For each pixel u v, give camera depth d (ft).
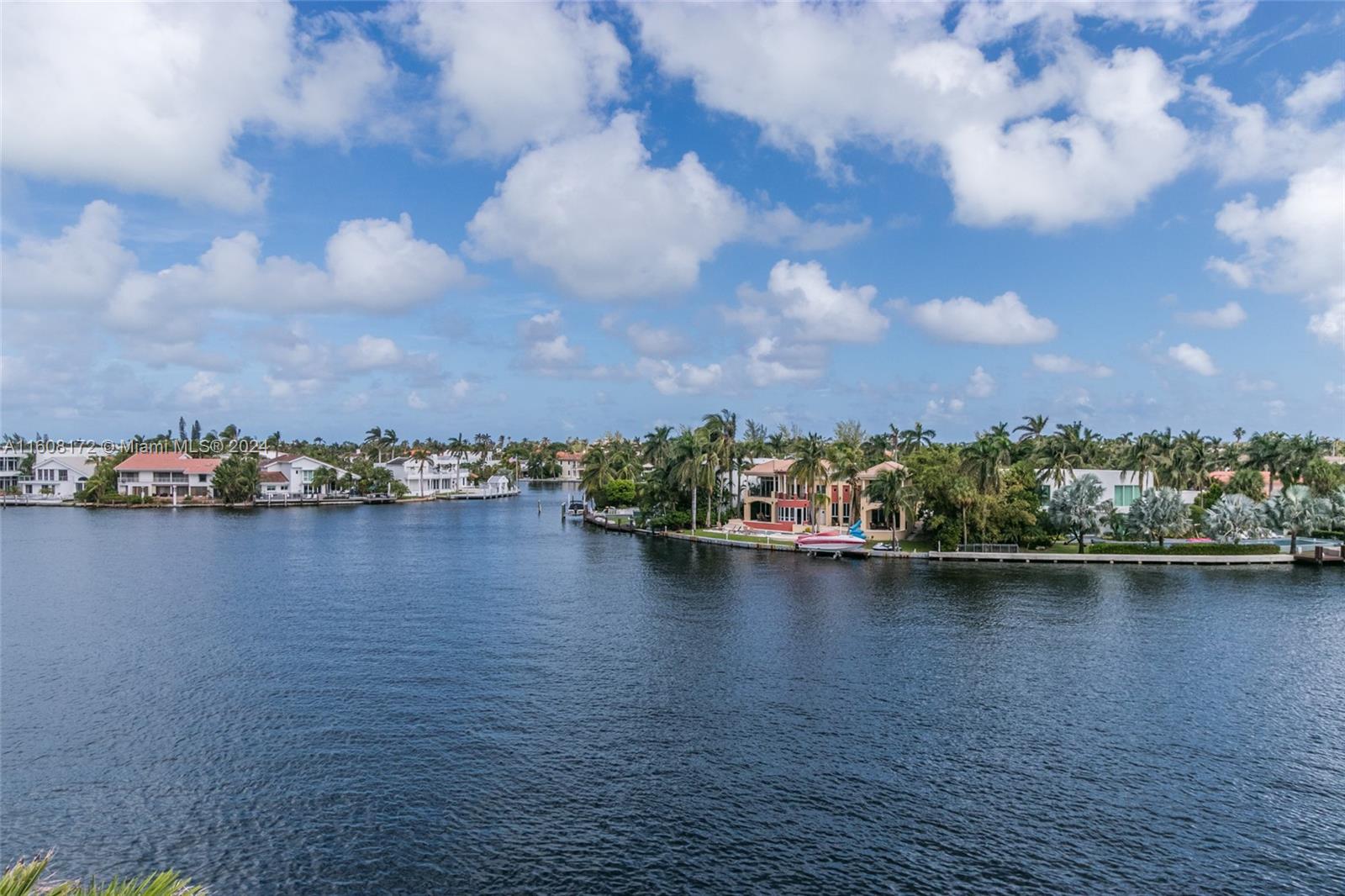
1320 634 202.80
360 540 428.56
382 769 120.78
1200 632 204.23
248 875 93.56
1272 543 358.23
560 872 94.07
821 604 240.94
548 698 151.94
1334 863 96.73
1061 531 345.10
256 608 237.45
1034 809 109.50
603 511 577.02
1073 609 233.76
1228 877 93.97
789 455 551.18
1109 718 142.92
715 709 146.82
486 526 515.91
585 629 208.85
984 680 163.84
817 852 98.43
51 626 212.23
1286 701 151.84
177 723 139.44
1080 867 95.61
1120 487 391.65
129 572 306.76
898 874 93.91
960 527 342.23
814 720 141.08
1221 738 133.80
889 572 303.07
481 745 129.80
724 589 268.62
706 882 92.22
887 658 179.83
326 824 104.88
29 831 103.35
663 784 115.96
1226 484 424.46
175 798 112.06
